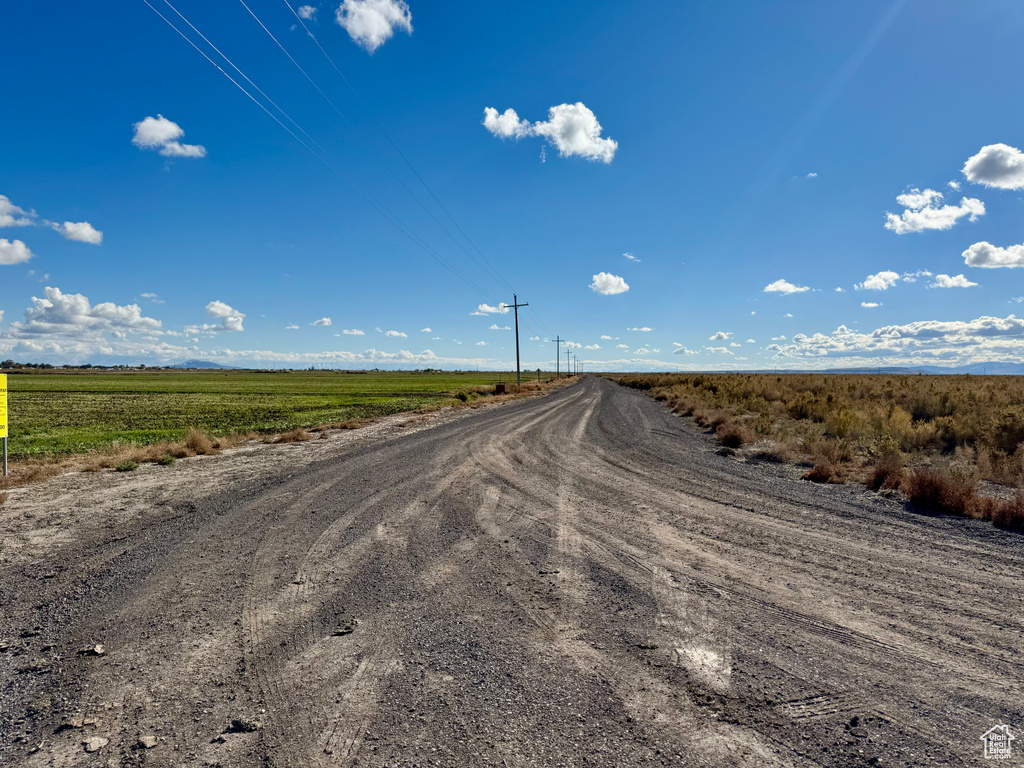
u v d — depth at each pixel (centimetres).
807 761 283
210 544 672
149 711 329
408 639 422
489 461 1313
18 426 2638
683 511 832
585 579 553
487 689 351
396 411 3353
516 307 6156
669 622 453
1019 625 445
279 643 416
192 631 437
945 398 1889
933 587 528
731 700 339
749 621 455
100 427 2577
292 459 1373
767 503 878
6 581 551
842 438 1417
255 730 310
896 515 793
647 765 280
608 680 362
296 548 655
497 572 573
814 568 583
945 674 370
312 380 13288
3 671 378
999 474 959
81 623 453
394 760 284
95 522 777
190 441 1520
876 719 319
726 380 4694
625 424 2162
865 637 425
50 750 293
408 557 621
